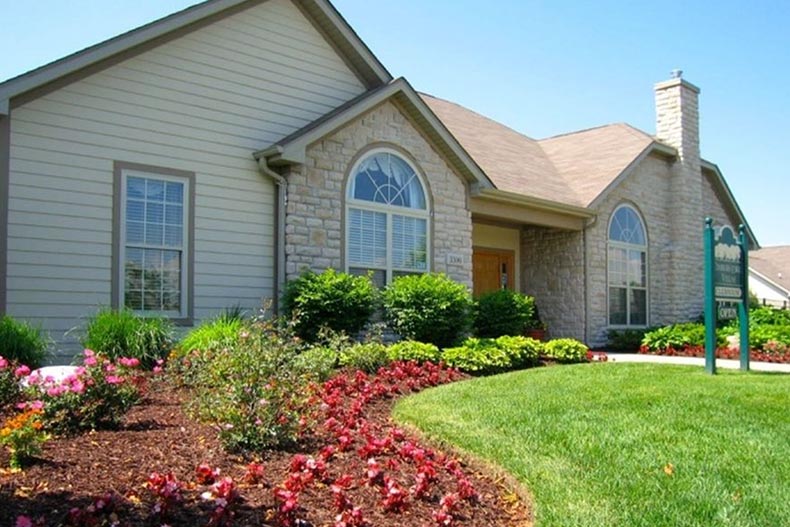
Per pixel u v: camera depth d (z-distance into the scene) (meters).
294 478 3.85
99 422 5.09
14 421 4.13
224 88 10.39
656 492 4.30
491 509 4.16
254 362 5.11
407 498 3.96
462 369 9.71
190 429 5.13
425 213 12.41
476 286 16.33
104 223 9.12
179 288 9.74
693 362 12.34
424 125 12.42
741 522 3.85
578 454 5.09
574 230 16.25
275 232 10.64
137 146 9.45
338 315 10.09
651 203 18.48
